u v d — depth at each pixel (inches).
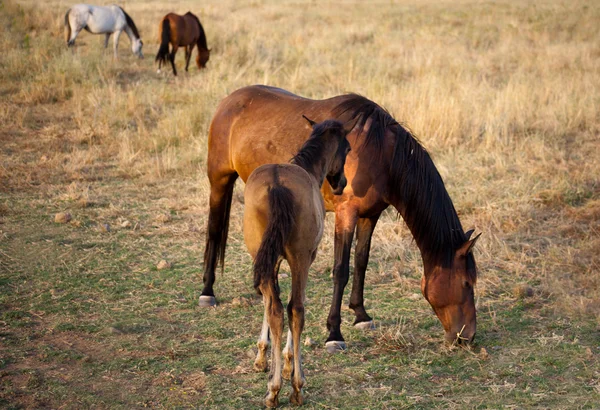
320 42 716.0
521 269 250.7
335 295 193.3
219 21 903.1
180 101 504.1
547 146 394.3
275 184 152.3
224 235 229.1
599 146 396.8
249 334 199.5
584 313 212.5
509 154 378.6
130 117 460.8
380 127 192.2
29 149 402.9
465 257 184.2
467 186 334.3
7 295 220.8
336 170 176.7
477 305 220.2
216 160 232.1
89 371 174.2
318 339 198.5
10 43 653.9
